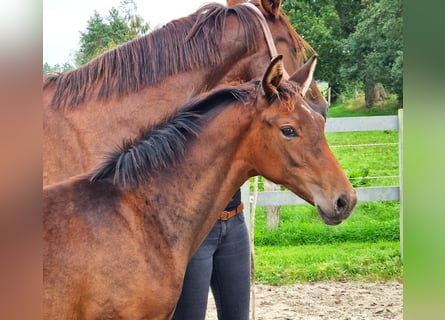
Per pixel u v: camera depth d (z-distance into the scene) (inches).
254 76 107.5
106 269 71.9
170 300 76.6
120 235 73.5
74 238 70.9
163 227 76.9
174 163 78.3
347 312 164.1
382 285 190.5
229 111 80.0
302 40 117.1
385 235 249.9
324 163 78.0
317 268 205.2
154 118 98.5
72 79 97.3
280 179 80.3
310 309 167.0
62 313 69.1
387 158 372.5
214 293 97.9
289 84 79.3
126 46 99.6
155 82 99.5
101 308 72.0
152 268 74.9
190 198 78.8
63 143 95.0
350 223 267.1
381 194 212.4
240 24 106.7
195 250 82.0
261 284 193.2
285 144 78.1
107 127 96.3
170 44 101.4
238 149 80.7
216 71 104.2
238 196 94.3
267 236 245.3
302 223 269.7
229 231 93.6
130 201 75.7
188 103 80.7
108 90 97.3
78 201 73.3
